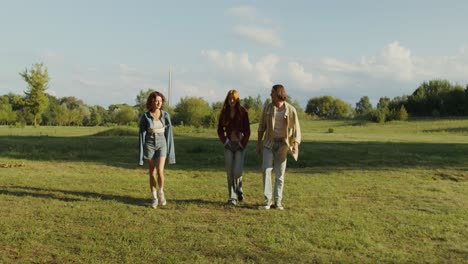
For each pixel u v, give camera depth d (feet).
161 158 22.02
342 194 26.43
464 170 39.47
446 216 20.40
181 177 34.22
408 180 32.99
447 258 14.43
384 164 44.06
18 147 53.52
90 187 27.32
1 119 257.55
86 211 20.15
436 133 159.74
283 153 22.07
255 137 90.68
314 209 21.81
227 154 23.27
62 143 58.44
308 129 200.44
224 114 23.25
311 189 28.04
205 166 42.16
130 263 13.35
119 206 21.36
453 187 29.78
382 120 228.02
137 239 15.78
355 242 15.87
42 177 31.35
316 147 58.75
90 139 67.31
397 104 282.36
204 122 168.45
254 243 15.67
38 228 16.93
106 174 35.04
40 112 172.24
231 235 16.56
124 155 50.72
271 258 14.07
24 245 14.80
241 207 22.16
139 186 28.19
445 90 271.08
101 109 376.27
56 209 20.39
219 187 28.35
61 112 285.84
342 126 221.46
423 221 19.34
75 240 15.55
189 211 20.88
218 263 13.44
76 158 47.01
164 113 22.53
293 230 17.53
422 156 49.93
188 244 15.31
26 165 39.81
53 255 14.01
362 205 23.09
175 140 68.95
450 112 259.39
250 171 38.29
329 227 18.01
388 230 17.85
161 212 20.48
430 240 16.60
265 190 22.03
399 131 178.70
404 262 13.89
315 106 386.32
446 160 46.88
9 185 27.27
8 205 21.08
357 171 38.01
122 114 264.93
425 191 27.81
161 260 13.57
